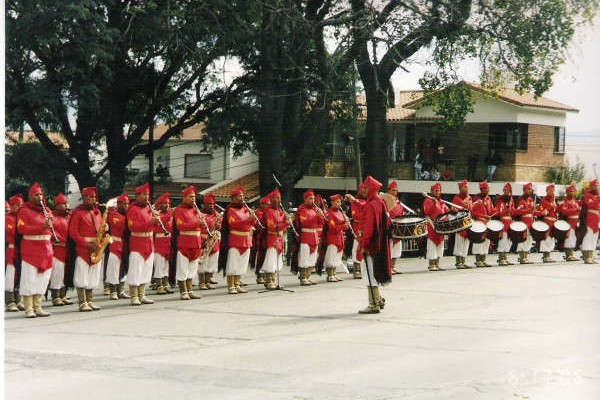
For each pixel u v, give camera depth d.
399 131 42.94
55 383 9.17
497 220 23.94
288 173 28.98
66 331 12.80
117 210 17.48
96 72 28.61
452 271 21.92
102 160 36.25
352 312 14.59
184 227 17.06
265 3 25.94
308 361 10.23
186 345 11.48
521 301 15.66
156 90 33.12
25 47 25.62
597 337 11.71
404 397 8.42
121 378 9.39
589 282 18.89
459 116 31.59
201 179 50.31
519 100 39.97
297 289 18.69
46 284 14.66
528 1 27.30
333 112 35.53
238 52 30.66
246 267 18.06
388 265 14.28
